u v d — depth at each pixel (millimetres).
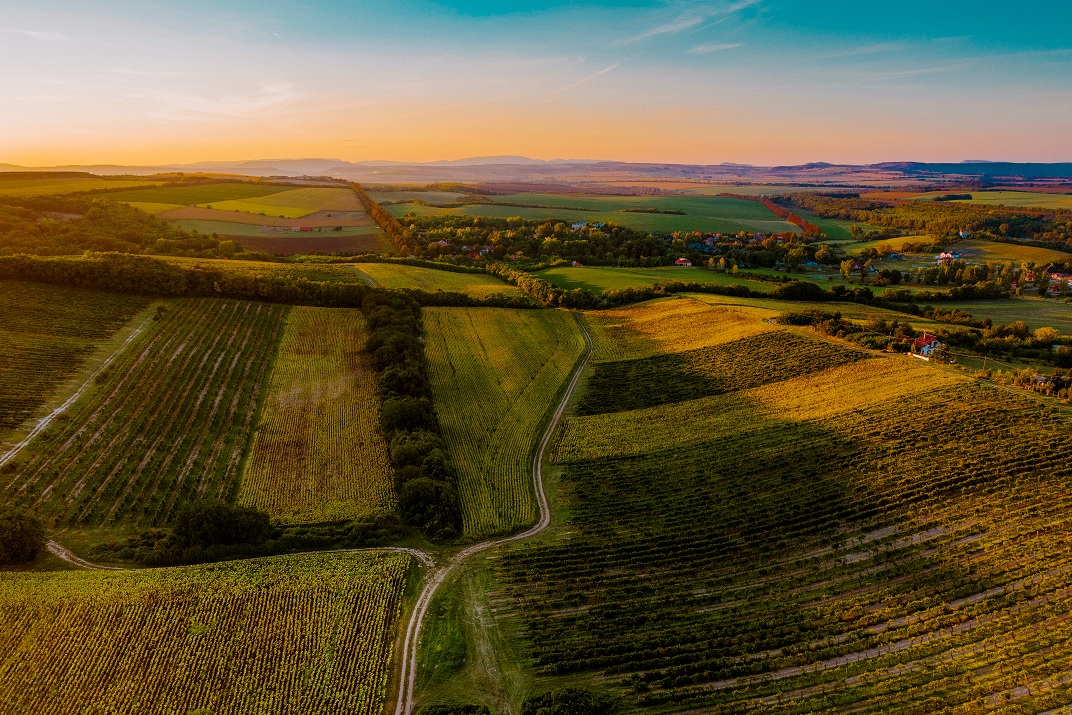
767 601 51125
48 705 40000
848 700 41219
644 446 76625
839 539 57562
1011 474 62406
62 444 67875
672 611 50531
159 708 40344
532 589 53156
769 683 43188
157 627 46000
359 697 42000
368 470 69375
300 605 49156
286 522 60562
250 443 74375
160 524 59312
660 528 61344
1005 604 47844
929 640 45688
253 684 42469
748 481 67875
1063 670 41625
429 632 47844
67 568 52500
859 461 68062
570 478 70938
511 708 42094
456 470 71625
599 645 47188
